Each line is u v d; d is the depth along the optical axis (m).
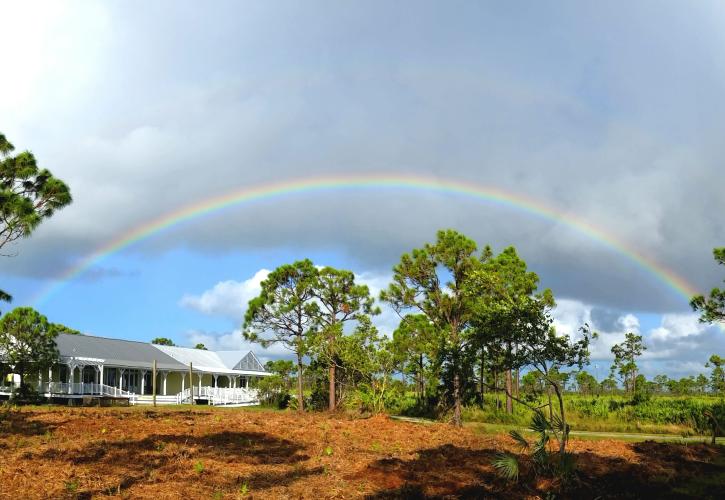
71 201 18.73
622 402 37.00
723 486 13.95
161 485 11.09
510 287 24.64
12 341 37.34
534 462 14.15
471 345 15.98
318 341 33.00
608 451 17.91
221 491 10.95
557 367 14.70
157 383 56.75
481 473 13.56
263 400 46.00
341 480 12.20
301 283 33.94
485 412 31.92
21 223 17.22
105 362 47.34
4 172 17.80
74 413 22.36
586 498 12.38
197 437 16.41
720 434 27.14
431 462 14.48
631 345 47.44
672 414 31.50
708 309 23.25
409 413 32.97
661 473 15.04
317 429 19.89
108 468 12.10
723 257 22.91
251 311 34.50
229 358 65.19
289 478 12.23
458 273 27.38
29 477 11.09
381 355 31.02
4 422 17.80
